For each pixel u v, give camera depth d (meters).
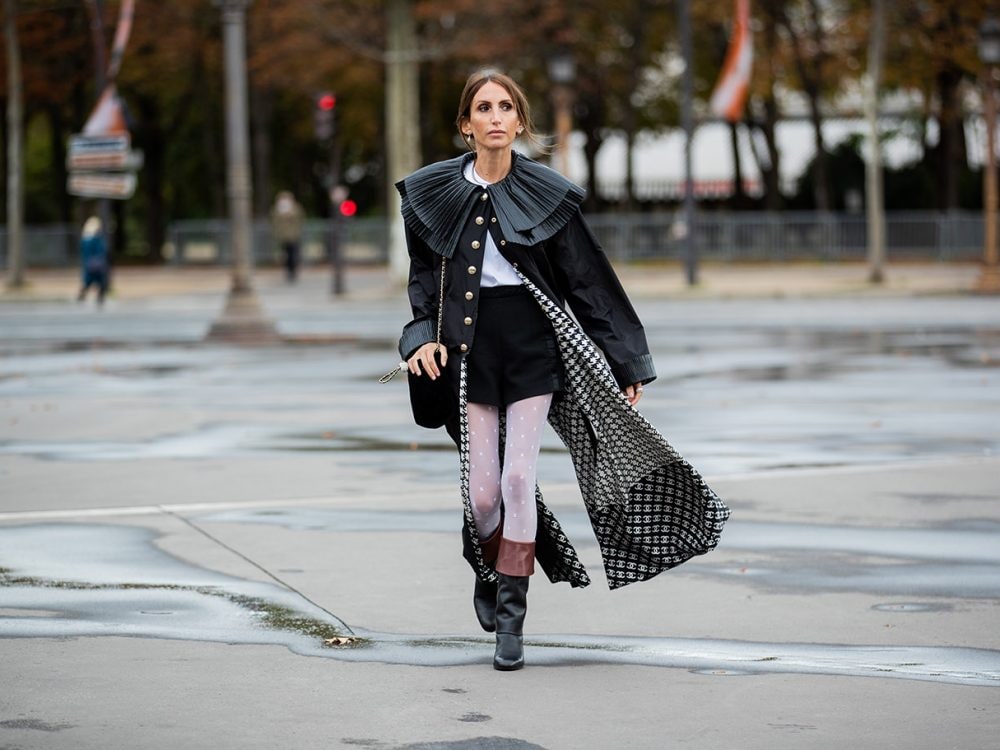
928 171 133.88
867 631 15.24
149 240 144.38
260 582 17.50
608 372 13.86
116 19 124.44
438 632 15.35
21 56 127.06
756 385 38.97
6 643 14.86
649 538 14.38
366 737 12.05
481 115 14.18
